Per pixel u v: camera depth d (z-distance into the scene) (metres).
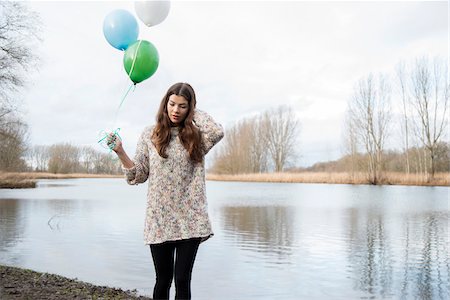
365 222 12.77
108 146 2.71
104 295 4.32
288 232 10.66
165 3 3.68
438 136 40.12
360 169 45.06
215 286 5.73
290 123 63.16
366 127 43.72
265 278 6.18
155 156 2.79
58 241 9.01
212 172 63.56
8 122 25.41
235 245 8.82
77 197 23.50
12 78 21.33
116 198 22.84
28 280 4.71
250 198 23.30
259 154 63.03
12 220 12.74
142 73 3.34
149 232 2.77
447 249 8.49
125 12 3.66
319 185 42.09
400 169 44.69
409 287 5.79
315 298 5.27
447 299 5.27
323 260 7.44
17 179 35.38
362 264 7.13
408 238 9.88
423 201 21.36
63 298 3.95
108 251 7.91
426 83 40.47
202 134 2.81
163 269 2.82
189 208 2.78
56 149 80.75
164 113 2.79
